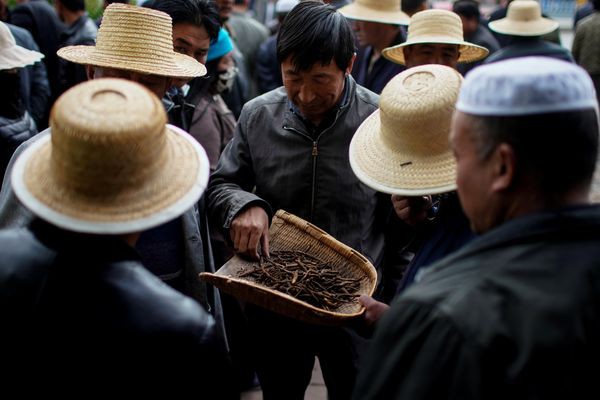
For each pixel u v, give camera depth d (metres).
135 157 1.28
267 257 2.27
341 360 2.38
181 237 2.24
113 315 1.31
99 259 1.35
